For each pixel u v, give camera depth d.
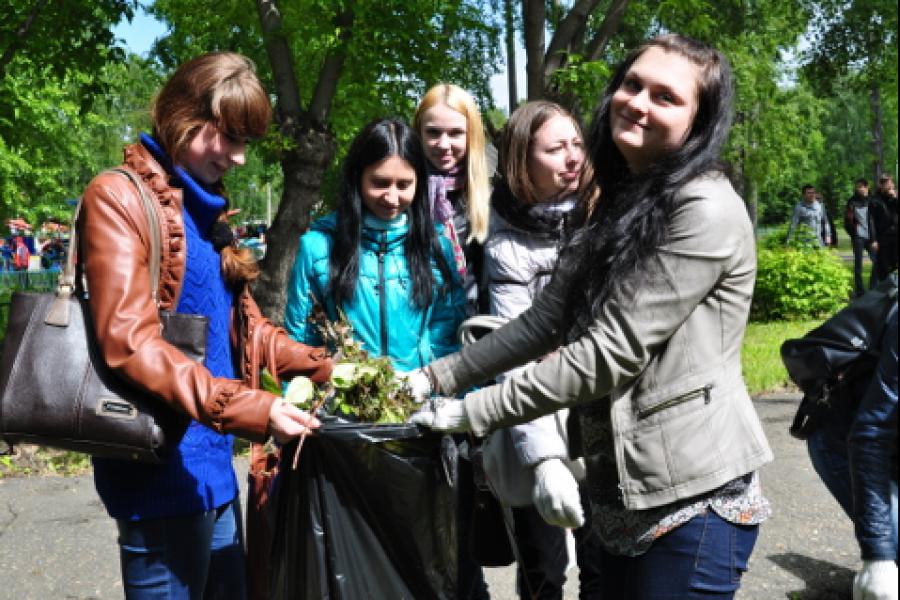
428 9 10.41
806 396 3.47
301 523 2.45
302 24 10.45
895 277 3.26
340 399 2.50
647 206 2.11
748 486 2.17
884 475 2.41
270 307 11.32
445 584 2.55
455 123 3.81
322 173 11.35
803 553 4.57
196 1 13.00
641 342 2.08
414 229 3.36
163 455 2.31
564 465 2.92
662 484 2.11
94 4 10.66
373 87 11.41
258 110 2.47
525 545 3.22
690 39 2.23
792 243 16.25
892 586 2.38
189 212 2.51
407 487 2.44
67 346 2.29
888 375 2.39
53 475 6.23
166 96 2.47
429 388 2.51
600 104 2.40
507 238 3.35
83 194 2.36
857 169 58.50
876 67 25.69
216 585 2.71
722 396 2.13
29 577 4.46
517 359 2.48
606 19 10.76
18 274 20.91
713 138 2.16
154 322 2.30
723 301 2.13
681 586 2.13
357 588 2.44
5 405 2.26
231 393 2.28
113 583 4.39
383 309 3.32
